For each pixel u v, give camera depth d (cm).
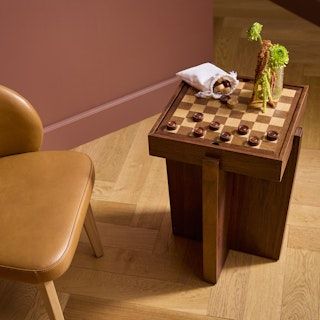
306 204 245
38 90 258
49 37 246
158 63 288
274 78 182
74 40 253
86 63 264
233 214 212
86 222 212
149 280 219
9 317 208
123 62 276
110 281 219
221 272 219
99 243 223
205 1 282
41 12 237
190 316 205
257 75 182
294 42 356
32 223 172
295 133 179
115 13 257
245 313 204
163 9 271
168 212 247
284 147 170
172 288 215
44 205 177
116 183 263
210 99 192
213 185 178
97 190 260
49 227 170
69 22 246
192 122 183
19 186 183
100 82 275
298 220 238
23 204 177
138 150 281
